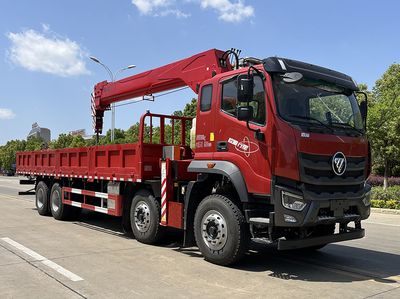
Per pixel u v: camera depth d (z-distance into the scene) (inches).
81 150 439.8
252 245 349.7
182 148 337.4
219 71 327.9
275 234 251.8
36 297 210.2
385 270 271.3
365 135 287.3
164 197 323.3
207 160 288.5
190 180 327.3
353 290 225.8
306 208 241.9
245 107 251.9
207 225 280.1
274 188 243.0
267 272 261.4
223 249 268.4
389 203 659.4
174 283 234.7
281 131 244.7
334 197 253.4
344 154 260.7
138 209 352.5
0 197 799.7
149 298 209.0
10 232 394.3
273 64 252.5
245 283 236.2
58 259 287.6
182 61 372.8
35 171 544.1
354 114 288.4
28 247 324.8
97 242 351.9
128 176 362.9
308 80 267.7
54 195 497.0
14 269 261.0
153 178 353.4
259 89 258.8
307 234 261.7
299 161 241.1
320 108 267.6
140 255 303.9
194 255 305.4
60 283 233.1
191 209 301.3
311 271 266.2
